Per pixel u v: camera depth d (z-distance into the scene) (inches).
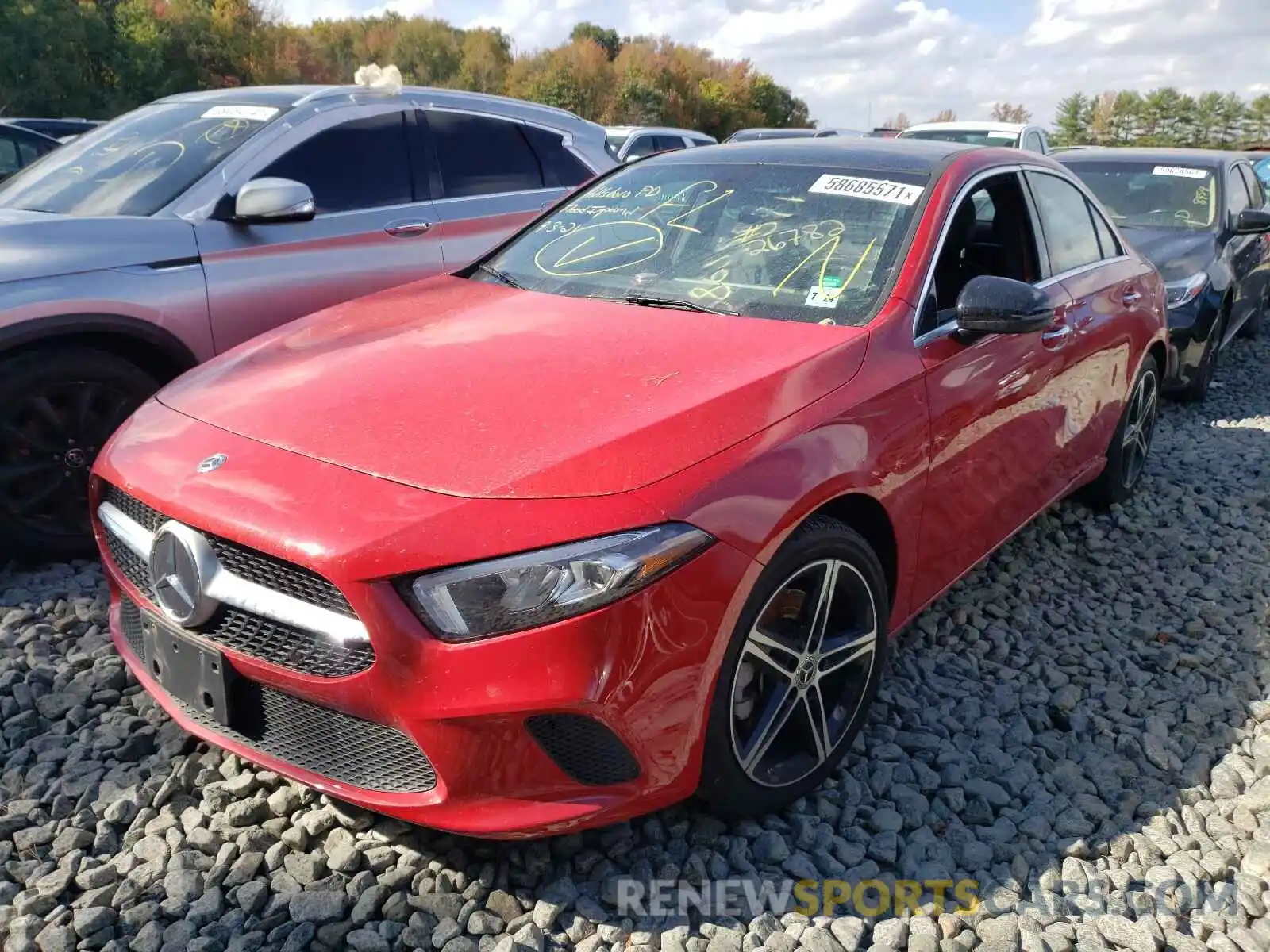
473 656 80.0
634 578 81.7
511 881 93.7
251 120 182.7
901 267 120.7
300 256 176.1
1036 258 151.8
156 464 95.9
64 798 101.5
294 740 91.1
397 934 87.4
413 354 109.3
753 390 97.8
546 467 85.1
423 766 85.0
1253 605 161.9
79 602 138.6
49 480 149.0
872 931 91.0
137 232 157.8
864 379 106.6
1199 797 113.3
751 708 98.0
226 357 119.1
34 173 184.5
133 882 90.3
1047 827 105.8
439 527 80.7
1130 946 90.6
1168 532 187.9
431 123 204.2
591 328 114.0
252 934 86.0
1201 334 275.7
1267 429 266.4
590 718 82.8
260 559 85.7
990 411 127.6
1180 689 136.3
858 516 109.1
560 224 148.6
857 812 106.8
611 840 98.3
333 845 96.1
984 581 164.6
